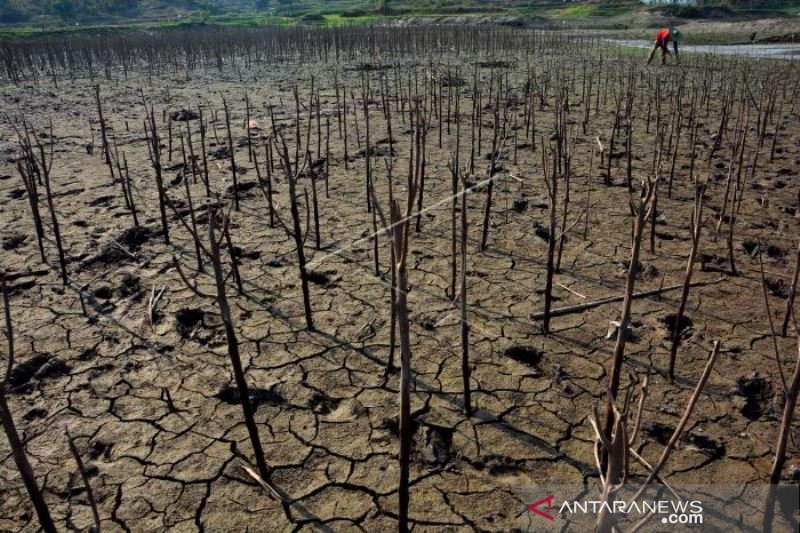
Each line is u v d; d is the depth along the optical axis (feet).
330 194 23.49
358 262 17.75
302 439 10.98
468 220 20.67
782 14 143.84
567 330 14.16
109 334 14.20
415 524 9.24
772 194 22.71
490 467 10.29
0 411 7.02
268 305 15.47
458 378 12.55
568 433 11.02
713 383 12.16
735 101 40.42
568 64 65.72
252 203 22.54
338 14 228.63
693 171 25.54
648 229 19.67
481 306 15.29
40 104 43.98
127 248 18.79
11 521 9.30
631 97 32.76
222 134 32.73
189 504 9.64
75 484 10.02
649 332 14.01
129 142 31.48
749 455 10.39
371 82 53.21
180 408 11.78
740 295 15.56
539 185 24.12
